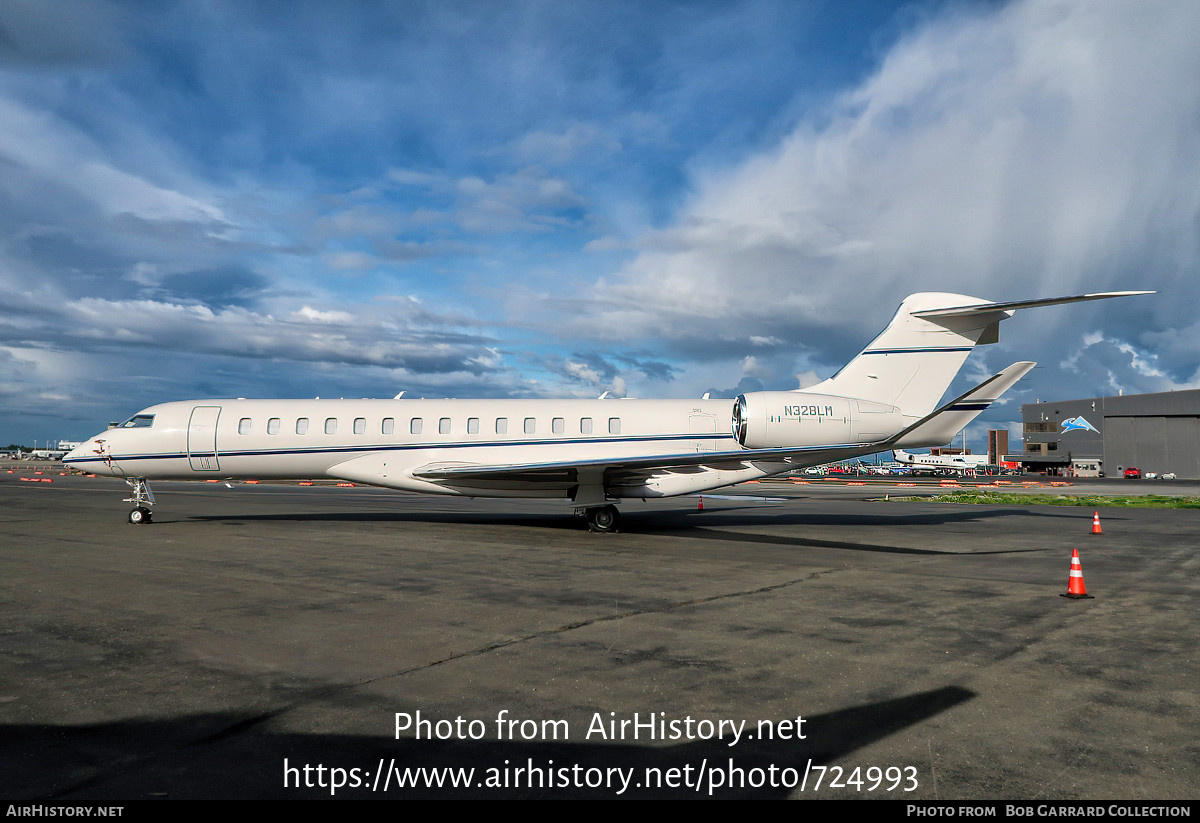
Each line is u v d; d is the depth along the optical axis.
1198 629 7.59
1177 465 64.75
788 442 16.64
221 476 18.27
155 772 4.16
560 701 5.33
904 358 17.34
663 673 5.99
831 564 11.85
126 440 17.73
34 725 4.85
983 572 11.13
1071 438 81.56
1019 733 4.78
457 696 5.43
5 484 40.09
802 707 5.23
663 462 15.48
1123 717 5.07
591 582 10.08
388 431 17.95
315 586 9.70
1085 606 8.69
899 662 6.34
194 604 8.56
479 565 11.51
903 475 69.75
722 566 11.55
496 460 17.84
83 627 7.46
